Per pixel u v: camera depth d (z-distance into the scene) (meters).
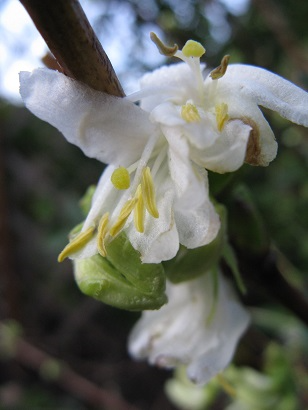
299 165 0.11
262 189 0.12
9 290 0.13
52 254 0.14
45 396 0.13
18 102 0.14
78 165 0.15
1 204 0.13
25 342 0.11
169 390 0.07
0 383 0.14
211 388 0.07
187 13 0.09
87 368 0.14
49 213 0.14
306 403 0.06
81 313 0.15
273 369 0.06
